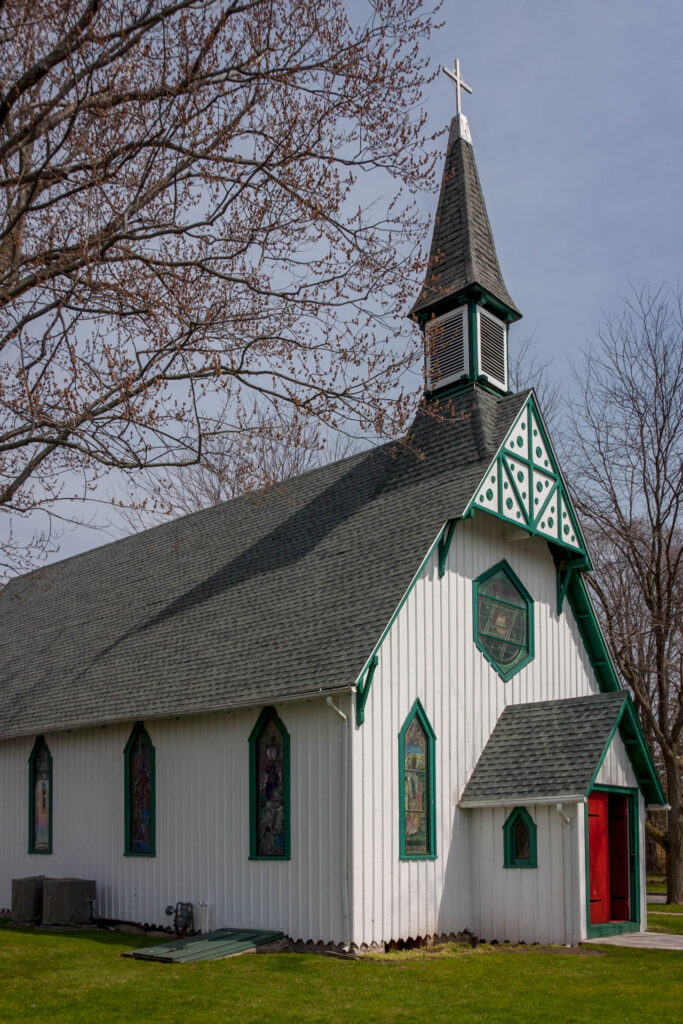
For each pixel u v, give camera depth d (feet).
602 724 64.28
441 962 53.11
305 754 60.44
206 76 48.11
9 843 87.86
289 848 60.18
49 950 58.13
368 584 65.87
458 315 81.71
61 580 120.67
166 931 68.39
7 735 85.81
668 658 113.60
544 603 77.41
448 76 95.35
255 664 66.23
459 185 89.35
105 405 47.88
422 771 62.64
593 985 46.55
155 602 92.12
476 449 73.00
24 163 49.78
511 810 63.36
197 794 68.08
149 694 73.46
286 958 54.19
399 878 58.90
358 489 82.58
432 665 64.75
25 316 48.34
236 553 89.35
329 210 50.26
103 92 47.42
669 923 73.31
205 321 48.62
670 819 98.68
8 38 46.55
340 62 49.57
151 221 50.70
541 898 60.95
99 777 77.97
